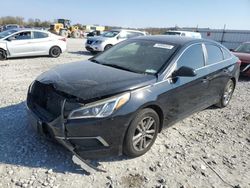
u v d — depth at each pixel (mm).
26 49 12695
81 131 3227
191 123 5332
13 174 3260
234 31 31016
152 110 3811
